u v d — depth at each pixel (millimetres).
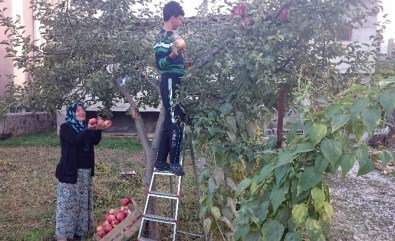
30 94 4820
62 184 4863
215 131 3729
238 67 3734
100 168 8812
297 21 3680
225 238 3842
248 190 3162
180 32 4797
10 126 13141
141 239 4398
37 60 4980
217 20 4359
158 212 5812
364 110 2195
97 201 6605
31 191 7207
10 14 11812
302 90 3012
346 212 6527
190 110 4121
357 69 4191
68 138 4793
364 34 6332
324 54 4117
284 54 3777
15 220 5793
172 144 4184
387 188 8016
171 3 4180
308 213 2365
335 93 3988
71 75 4727
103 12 4742
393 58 4184
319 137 2246
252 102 3988
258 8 3734
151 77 5070
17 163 9500
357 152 2252
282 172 2350
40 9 4934
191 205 6293
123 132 13234
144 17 4992
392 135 7699
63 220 4891
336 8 3686
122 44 4473
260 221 2449
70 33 4742
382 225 5973
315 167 2264
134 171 8680
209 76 4039
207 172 3922
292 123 2672
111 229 4645
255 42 3625
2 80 12383
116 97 5430
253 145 3781
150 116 12844
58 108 5207
